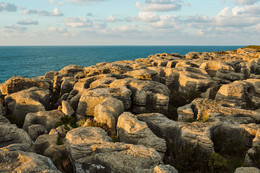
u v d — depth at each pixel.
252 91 25.72
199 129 13.31
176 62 46.66
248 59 51.38
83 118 20.62
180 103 24.59
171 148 13.04
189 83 28.06
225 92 22.20
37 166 9.11
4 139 13.73
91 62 198.62
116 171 9.96
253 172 10.30
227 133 14.64
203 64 39.28
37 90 26.95
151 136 13.02
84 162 11.47
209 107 18.09
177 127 14.10
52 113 20.88
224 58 58.12
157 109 21.31
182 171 11.69
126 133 13.84
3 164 9.53
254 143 12.28
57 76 35.34
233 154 13.34
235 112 16.88
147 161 9.89
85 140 11.73
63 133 17.41
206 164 11.66
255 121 16.17
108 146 11.09
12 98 25.47
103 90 22.05
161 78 32.94
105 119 16.66
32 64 180.88
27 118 20.12
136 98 22.14
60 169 12.59
